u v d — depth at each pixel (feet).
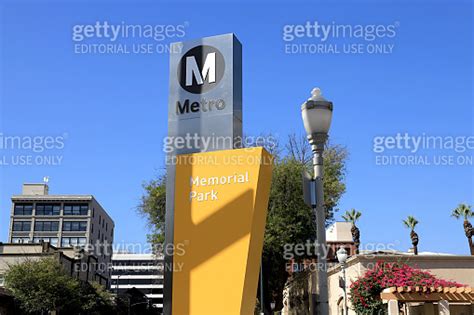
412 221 120.67
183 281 31.04
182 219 32.01
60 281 131.13
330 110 24.89
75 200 302.45
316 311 23.27
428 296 55.11
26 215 304.30
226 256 30.40
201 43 34.65
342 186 111.55
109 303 178.09
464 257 76.13
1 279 153.89
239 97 34.17
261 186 31.24
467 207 131.44
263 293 102.99
